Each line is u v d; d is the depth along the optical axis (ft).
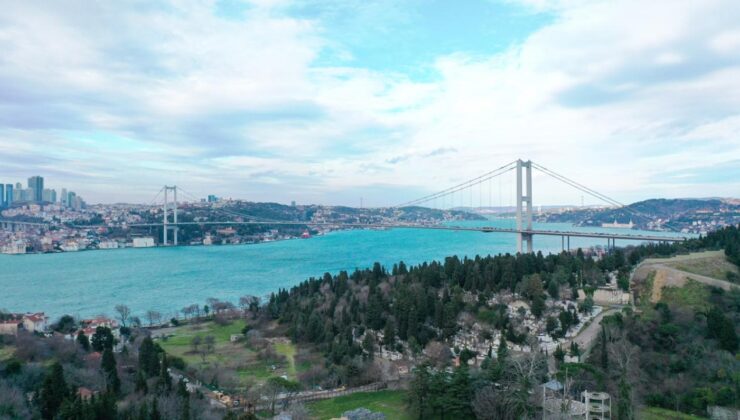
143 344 360.48
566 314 411.34
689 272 486.38
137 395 300.81
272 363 437.58
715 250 579.07
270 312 610.24
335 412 325.62
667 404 303.07
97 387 306.55
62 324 545.85
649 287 480.23
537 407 283.59
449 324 434.71
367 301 535.19
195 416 286.87
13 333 407.64
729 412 283.59
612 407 284.00
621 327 388.57
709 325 358.64
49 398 266.98
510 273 517.14
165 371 339.57
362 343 445.37
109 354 330.13
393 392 364.38
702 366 323.57
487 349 407.64
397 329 456.86
